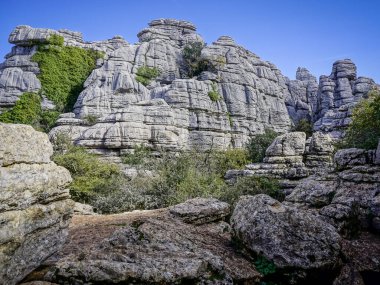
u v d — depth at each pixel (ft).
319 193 43.47
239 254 24.25
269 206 25.09
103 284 17.01
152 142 141.08
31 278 16.49
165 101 169.89
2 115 170.50
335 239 23.21
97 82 180.96
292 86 260.01
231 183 79.87
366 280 25.14
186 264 18.98
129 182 77.00
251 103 200.34
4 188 14.34
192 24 261.44
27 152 16.46
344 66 221.66
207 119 173.58
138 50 201.87
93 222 31.27
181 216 29.84
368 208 36.96
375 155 43.47
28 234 15.90
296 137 79.46
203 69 207.62
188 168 69.00
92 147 134.51
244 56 224.33
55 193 18.15
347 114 146.20
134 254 20.06
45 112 179.22
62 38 198.70
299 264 21.47
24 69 187.11
